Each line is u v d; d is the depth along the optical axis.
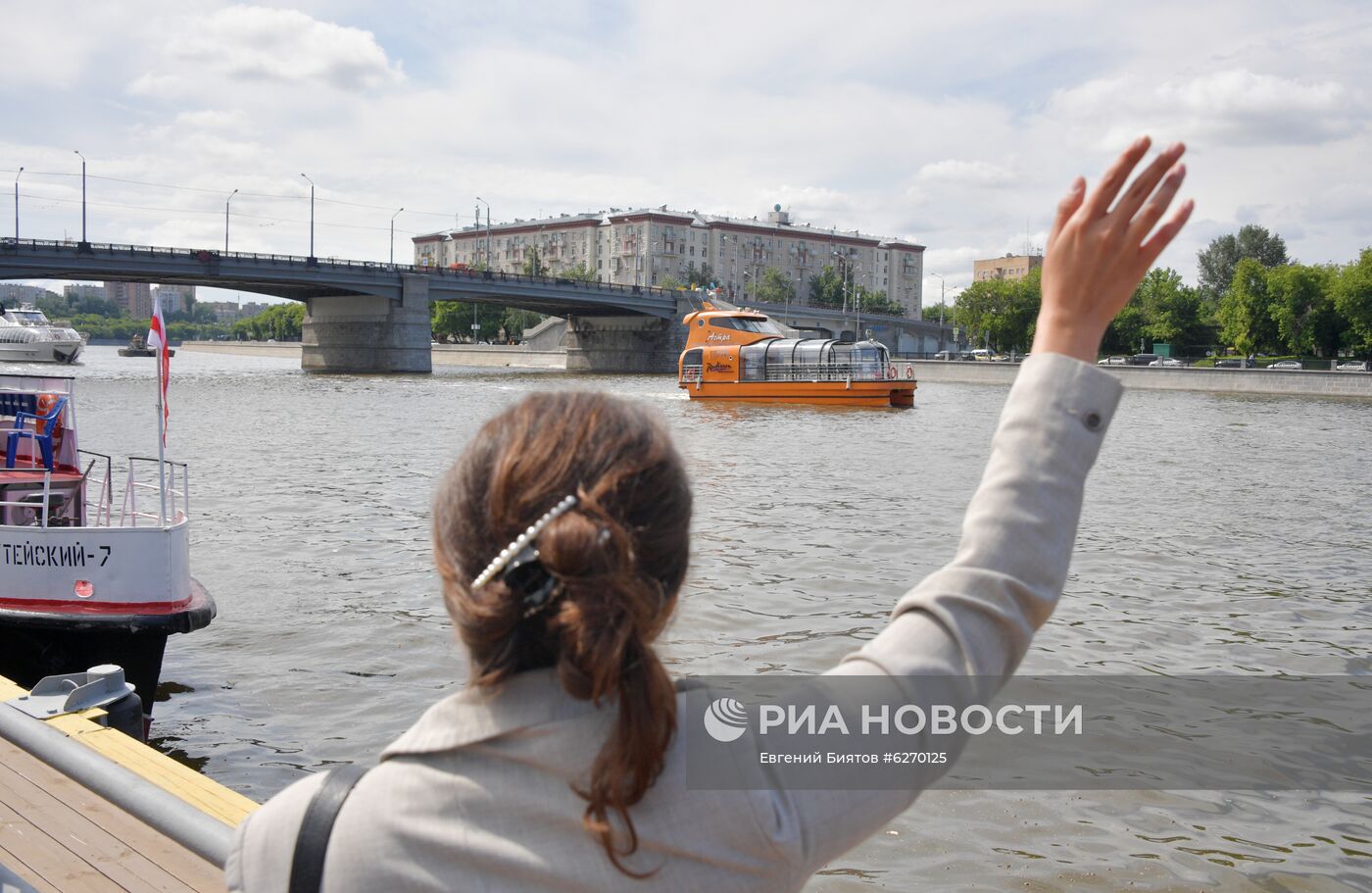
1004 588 1.12
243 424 32.19
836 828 1.06
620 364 90.88
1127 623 9.89
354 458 23.20
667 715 1.01
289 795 1.14
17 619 7.70
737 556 12.52
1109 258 1.14
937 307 174.50
